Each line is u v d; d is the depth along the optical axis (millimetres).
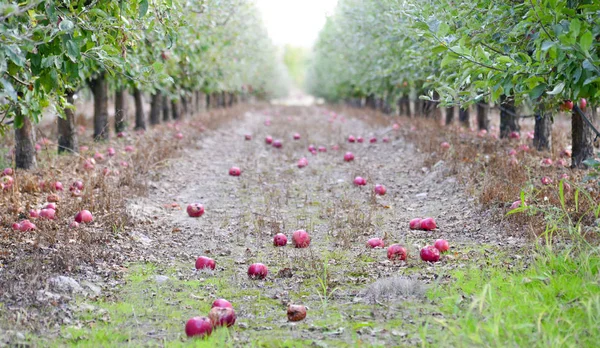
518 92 5340
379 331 4359
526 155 10367
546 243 5488
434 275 5602
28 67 5699
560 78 4984
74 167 10422
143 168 10828
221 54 16141
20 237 6488
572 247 5359
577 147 9258
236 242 7230
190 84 17484
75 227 6918
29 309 4766
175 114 22656
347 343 4184
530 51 6523
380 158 13242
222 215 8633
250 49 21672
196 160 13312
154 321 4719
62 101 7266
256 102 51094
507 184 8273
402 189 10008
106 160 11516
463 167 10023
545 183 7922
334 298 5195
